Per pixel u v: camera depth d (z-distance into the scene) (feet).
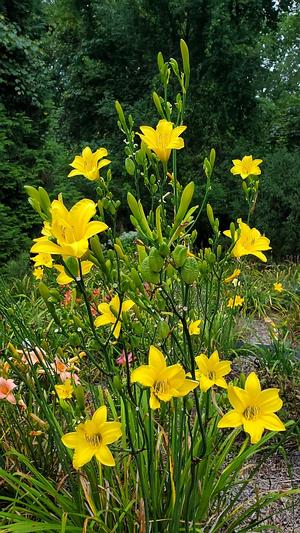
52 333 5.13
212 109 19.95
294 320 7.72
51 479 3.29
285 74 28.68
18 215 11.95
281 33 29.43
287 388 4.87
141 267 1.92
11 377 4.50
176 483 2.50
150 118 20.11
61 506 2.90
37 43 13.78
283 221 14.24
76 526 2.88
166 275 2.56
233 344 6.08
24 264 10.57
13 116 13.16
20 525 2.53
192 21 19.66
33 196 1.95
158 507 2.94
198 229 18.74
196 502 2.92
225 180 18.80
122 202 19.17
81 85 23.40
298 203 13.74
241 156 19.07
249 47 20.04
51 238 1.84
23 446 3.61
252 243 2.72
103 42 22.12
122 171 19.35
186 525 2.58
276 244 14.30
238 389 2.03
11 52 12.88
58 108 24.71
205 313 2.85
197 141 20.20
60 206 1.91
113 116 21.67
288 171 14.23
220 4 18.81
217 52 19.12
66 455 3.00
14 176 11.80
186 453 2.72
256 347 5.91
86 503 3.02
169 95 19.79
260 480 3.93
